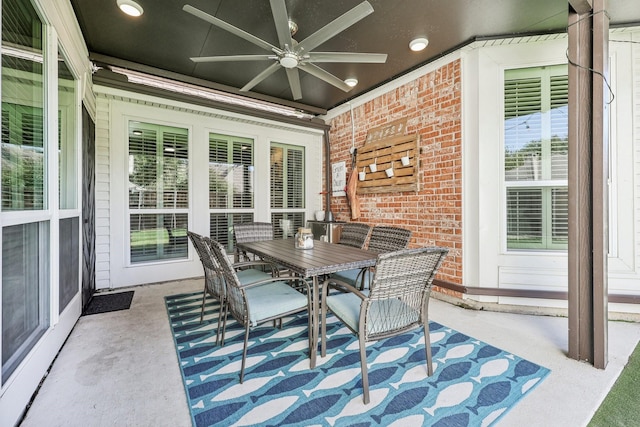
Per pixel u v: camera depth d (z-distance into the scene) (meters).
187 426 1.40
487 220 3.01
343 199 4.88
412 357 2.02
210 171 4.30
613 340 2.28
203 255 2.43
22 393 1.48
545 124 2.89
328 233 4.67
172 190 4.00
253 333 2.41
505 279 2.96
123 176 3.65
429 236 3.44
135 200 3.75
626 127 2.70
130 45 3.04
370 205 4.29
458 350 2.11
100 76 3.25
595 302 1.90
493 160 2.99
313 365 1.89
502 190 2.98
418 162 3.52
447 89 3.22
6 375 1.38
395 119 3.88
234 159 4.53
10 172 1.49
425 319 1.81
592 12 1.91
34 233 1.73
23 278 1.59
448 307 3.04
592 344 1.92
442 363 1.94
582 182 1.97
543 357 2.02
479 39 2.90
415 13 2.52
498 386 1.69
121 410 1.50
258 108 4.70
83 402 1.56
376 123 4.20
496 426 1.39
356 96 4.46
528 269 2.91
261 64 3.47
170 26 2.72
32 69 1.73
